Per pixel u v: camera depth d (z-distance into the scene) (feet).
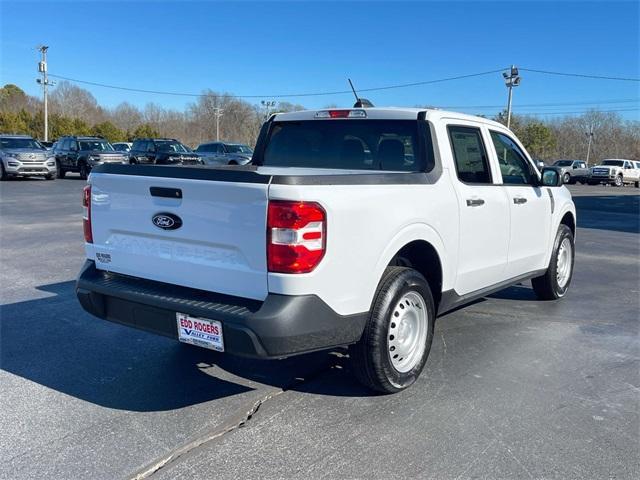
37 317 19.03
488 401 12.98
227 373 14.58
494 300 22.09
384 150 15.79
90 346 16.44
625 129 287.89
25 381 13.96
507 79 137.90
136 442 11.09
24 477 9.88
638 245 38.11
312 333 10.93
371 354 12.37
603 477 10.03
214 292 11.59
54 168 83.30
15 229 37.88
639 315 20.24
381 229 12.09
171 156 84.02
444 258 14.37
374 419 12.07
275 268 10.59
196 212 11.48
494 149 17.19
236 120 298.56
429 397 13.16
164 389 13.58
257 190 10.62
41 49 176.86
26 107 318.24
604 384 14.06
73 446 10.92
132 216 12.59
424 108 16.07
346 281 11.40
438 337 17.44
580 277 26.89
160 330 12.09
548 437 11.38
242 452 10.74
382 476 9.97
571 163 153.28
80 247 31.65
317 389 13.62
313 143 17.46
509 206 17.26
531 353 16.14
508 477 10.00
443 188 14.30
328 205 10.85
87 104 341.21
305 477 9.93
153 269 12.46
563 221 22.53
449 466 10.30
